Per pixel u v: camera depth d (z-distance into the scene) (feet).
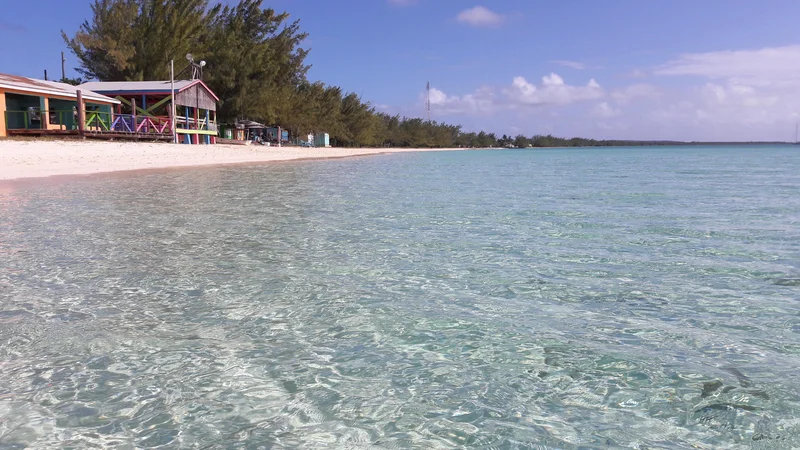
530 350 9.93
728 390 8.38
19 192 35.19
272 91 152.66
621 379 8.76
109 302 12.61
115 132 80.18
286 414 7.63
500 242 20.06
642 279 14.84
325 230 22.56
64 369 9.00
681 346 10.15
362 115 240.73
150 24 124.98
